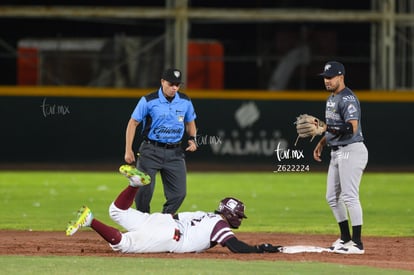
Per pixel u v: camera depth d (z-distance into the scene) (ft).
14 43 359.66
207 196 211.00
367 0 380.99
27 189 223.30
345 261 107.55
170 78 125.39
